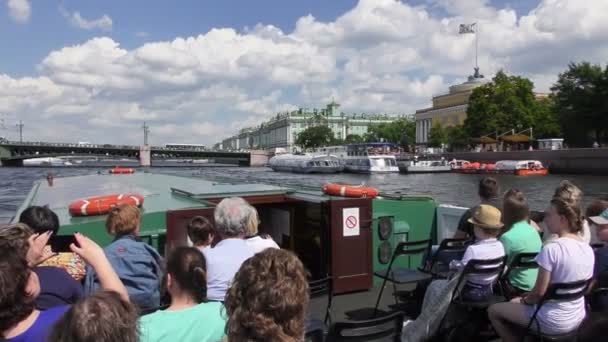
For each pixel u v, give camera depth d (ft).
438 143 335.67
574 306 12.48
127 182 36.94
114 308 5.85
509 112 254.47
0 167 318.24
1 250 7.80
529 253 15.28
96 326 5.59
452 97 398.42
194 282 9.43
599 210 17.51
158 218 18.37
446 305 14.37
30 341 7.66
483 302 14.66
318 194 23.41
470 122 265.75
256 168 343.26
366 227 20.35
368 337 11.20
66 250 14.53
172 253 9.63
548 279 12.38
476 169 225.56
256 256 6.97
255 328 6.41
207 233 13.55
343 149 298.97
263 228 25.62
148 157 352.69
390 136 462.60
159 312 9.14
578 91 213.05
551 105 254.47
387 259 22.36
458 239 18.26
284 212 23.81
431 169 238.68
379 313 18.28
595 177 180.14
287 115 629.92
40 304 10.00
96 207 18.79
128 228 13.10
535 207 109.81
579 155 194.18
